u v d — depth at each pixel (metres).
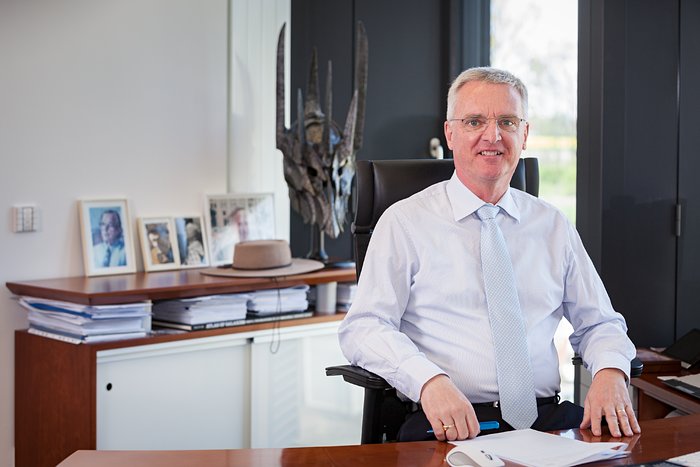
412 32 3.92
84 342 2.60
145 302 2.72
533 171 2.28
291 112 3.69
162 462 1.37
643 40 2.72
